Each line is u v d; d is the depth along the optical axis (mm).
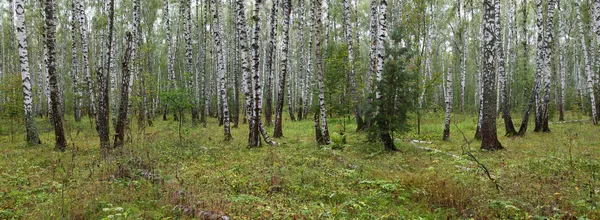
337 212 5699
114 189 7109
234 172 8906
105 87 13164
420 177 7605
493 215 5855
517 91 36156
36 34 33969
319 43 14320
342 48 23656
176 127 20172
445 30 37344
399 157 11141
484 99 12727
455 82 49406
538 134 17484
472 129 20500
